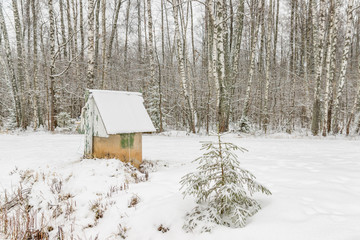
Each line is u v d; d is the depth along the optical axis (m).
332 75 16.52
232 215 2.76
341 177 4.32
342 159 6.25
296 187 3.79
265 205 3.18
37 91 17.84
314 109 15.31
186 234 2.85
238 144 10.15
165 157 7.24
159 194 3.99
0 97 24.11
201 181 3.03
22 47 18.31
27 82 18.48
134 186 4.50
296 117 23.58
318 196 3.35
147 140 12.02
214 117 22.22
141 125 6.01
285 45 30.38
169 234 2.94
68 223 3.62
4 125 20.52
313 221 2.64
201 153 7.86
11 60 20.11
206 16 22.72
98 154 5.91
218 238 2.62
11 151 7.49
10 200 4.35
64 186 4.64
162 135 15.33
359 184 3.88
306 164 5.62
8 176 5.31
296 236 2.40
